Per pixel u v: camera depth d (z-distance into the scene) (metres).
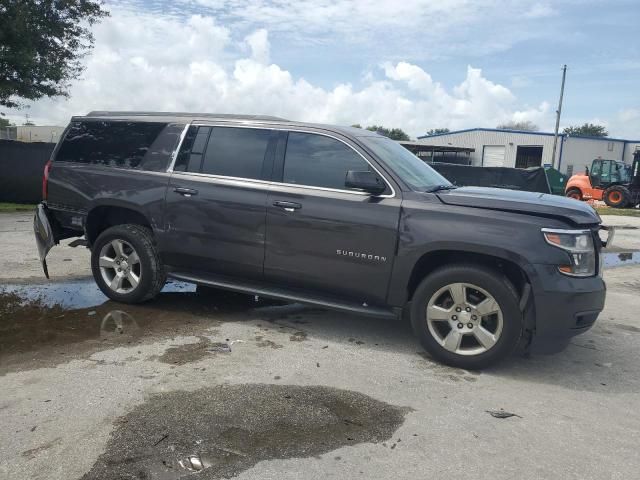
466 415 3.65
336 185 4.82
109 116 5.98
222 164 5.29
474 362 4.38
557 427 3.54
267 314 5.75
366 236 4.60
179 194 5.36
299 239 4.86
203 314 5.64
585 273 4.21
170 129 5.60
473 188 5.25
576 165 55.59
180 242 5.40
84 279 6.96
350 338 5.11
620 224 18.83
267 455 3.07
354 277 4.71
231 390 3.86
